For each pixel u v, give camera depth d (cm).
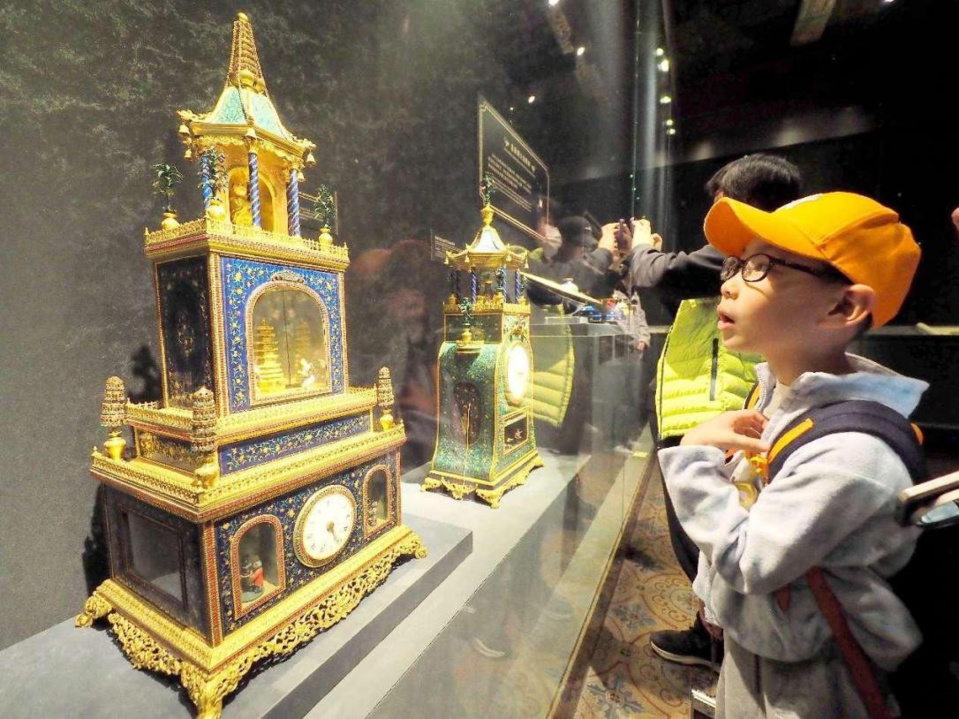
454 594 97
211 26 102
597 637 143
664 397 114
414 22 157
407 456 169
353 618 82
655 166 273
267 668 70
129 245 92
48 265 81
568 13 200
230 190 85
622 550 189
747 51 171
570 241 218
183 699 66
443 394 149
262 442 74
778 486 46
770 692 51
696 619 132
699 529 51
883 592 44
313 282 86
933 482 38
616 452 222
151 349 97
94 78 85
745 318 53
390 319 157
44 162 79
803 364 53
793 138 125
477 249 141
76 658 74
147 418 76
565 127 243
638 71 257
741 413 56
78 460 87
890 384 49
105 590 82
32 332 80
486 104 189
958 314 68
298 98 122
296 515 77
